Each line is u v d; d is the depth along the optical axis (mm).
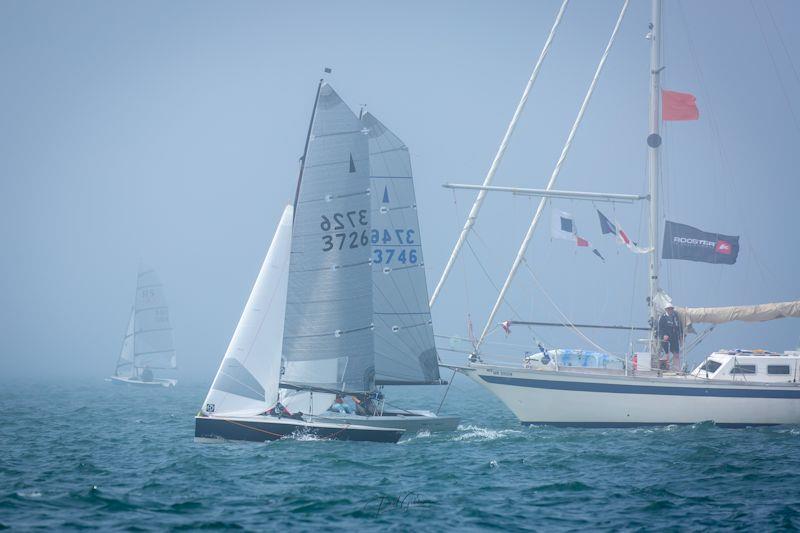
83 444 104500
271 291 94438
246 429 91188
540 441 100125
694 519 58344
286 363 95875
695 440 99625
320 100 97312
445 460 84188
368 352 97000
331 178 96750
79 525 54969
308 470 76750
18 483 71125
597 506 62625
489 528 55531
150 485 69562
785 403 108438
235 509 60375
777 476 75625
